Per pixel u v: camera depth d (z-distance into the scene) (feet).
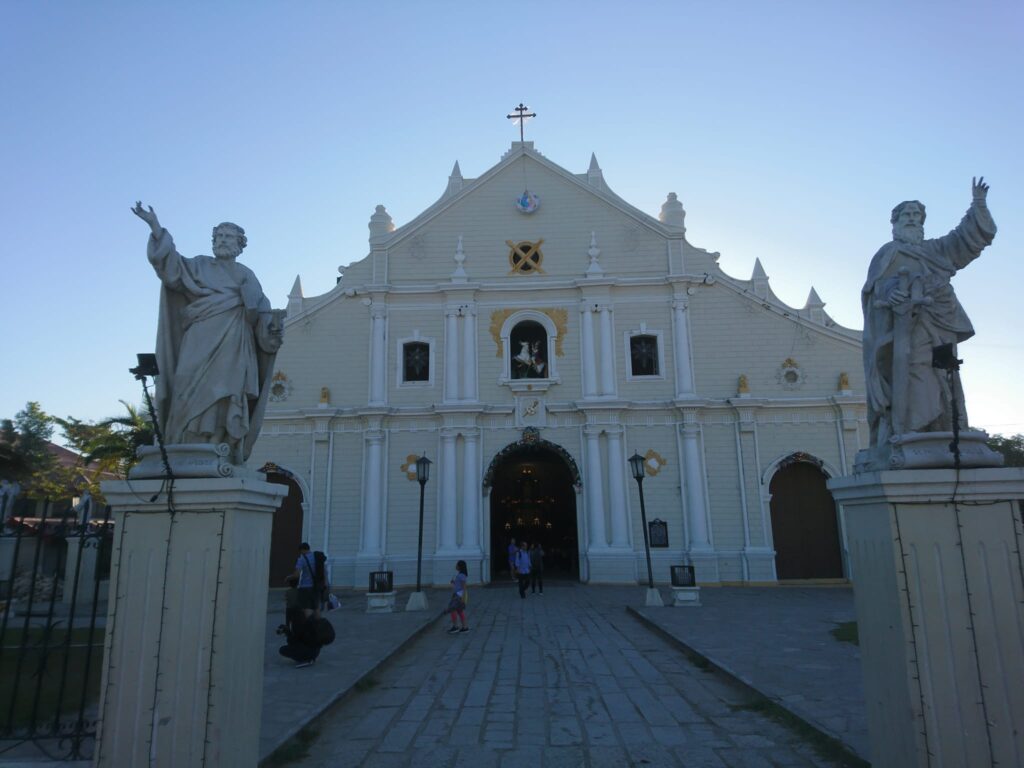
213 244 20.08
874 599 17.39
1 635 23.16
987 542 16.25
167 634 16.69
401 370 91.91
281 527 88.17
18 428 154.10
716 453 88.17
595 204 96.53
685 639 43.96
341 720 27.96
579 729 26.37
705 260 93.86
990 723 15.52
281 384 91.86
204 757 16.08
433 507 87.20
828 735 23.56
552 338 92.38
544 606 67.31
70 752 21.24
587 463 87.81
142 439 104.42
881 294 18.74
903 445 17.35
